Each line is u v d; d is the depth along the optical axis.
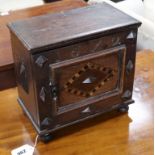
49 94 0.77
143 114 0.92
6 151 0.81
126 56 0.82
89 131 0.87
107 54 0.79
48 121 0.80
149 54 1.17
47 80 0.75
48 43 0.71
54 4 1.55
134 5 1.47
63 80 0.76
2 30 1.28
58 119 0.81
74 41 0.73
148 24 1.28
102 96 0.84
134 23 0.79
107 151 0.81
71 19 0.82
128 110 0.93
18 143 0.83
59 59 0.74
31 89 0.78
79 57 0.76
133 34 0.80
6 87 1.07
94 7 0.89
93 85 0.81
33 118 0.84
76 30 0.76
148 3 1.36
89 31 0.75
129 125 0.88
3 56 1.08
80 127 0.88
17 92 1.00
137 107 0.94
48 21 0.81
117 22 0.79
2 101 0.98
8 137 0.85
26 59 0.75
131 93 0.89
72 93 0.79
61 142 0.84
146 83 1.03
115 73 0.83
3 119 0.91
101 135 0.86
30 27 0.79
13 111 0.94
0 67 1.03
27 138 0.85
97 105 0.85
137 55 1.17
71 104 0.81
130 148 0.81
